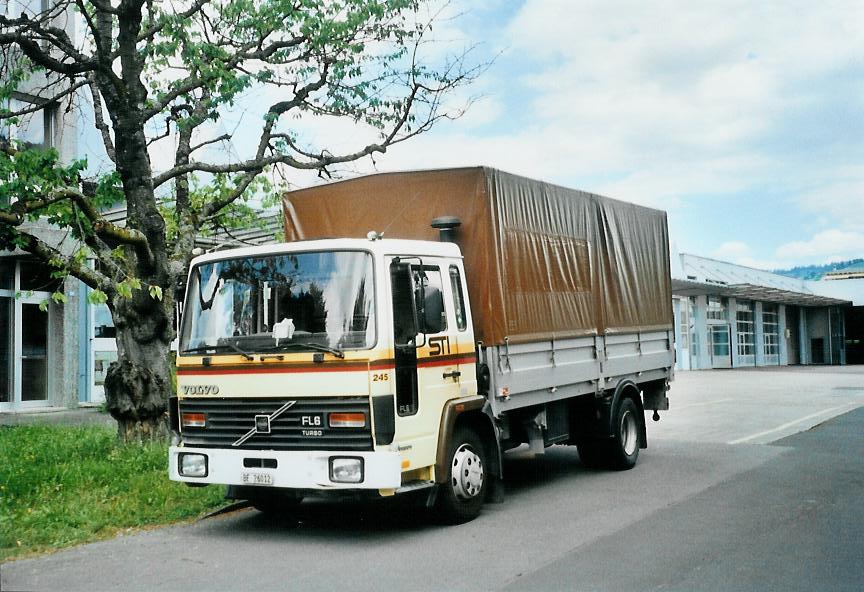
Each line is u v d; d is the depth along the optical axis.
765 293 48.34
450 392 8.04
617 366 11.52
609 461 11.38
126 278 10.34
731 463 11.80
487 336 8.63
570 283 10.45
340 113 13.02
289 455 7.18
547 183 10.19
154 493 9.07
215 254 7.99
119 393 11.41
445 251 8.38
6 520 7.88
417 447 7.50
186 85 11.71
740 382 32.03
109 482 9.52
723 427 16.48
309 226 9.71
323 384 7.17
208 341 7.77
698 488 9.90
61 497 8.82
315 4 12.13
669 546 7.16
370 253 7.38
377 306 7.24
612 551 7.03
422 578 6.31
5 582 6.33
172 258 12.05
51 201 9.95
